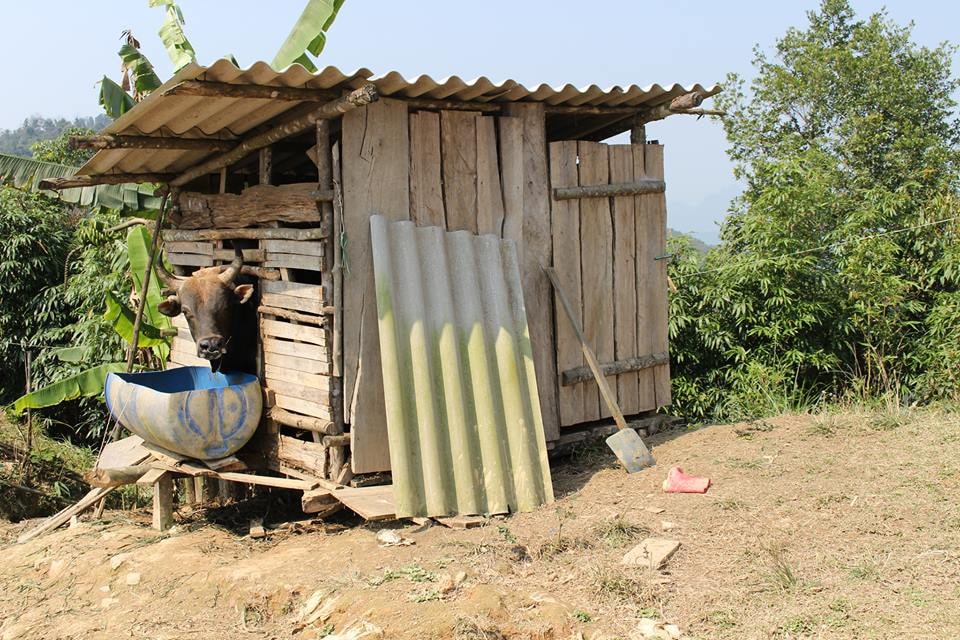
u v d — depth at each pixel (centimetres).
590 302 765
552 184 739
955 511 532
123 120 651
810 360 949
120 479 681
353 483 651
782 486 589
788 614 433
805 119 1823
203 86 573
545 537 548
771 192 977
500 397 648
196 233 806
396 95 657
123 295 1232
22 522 865
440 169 683
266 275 709
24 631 542
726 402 948
